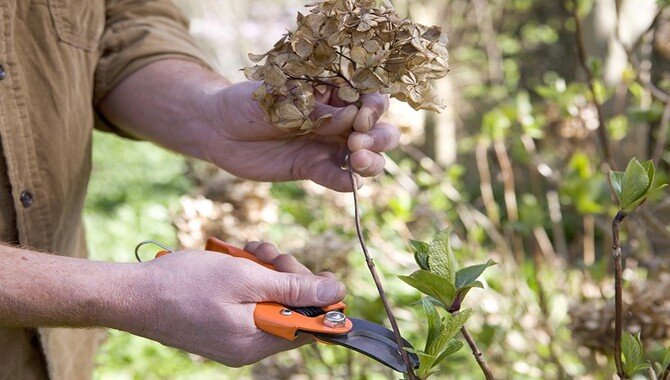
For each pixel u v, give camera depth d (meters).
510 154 3.19
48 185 1.06
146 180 5.41
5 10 1.00
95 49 1.15
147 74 1.19
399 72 0.84
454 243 1.97
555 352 1.70
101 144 5.86
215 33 5.84
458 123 5.29
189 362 2.82
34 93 1.04
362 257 2.26
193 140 1.14
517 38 6.10
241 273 0.85
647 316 1.27
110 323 0.88
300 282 0.86
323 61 0.85
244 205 1.65
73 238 1.14
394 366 0.83
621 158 2.35
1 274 0.87
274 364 1.63
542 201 2.62
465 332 0.83
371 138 0.93
